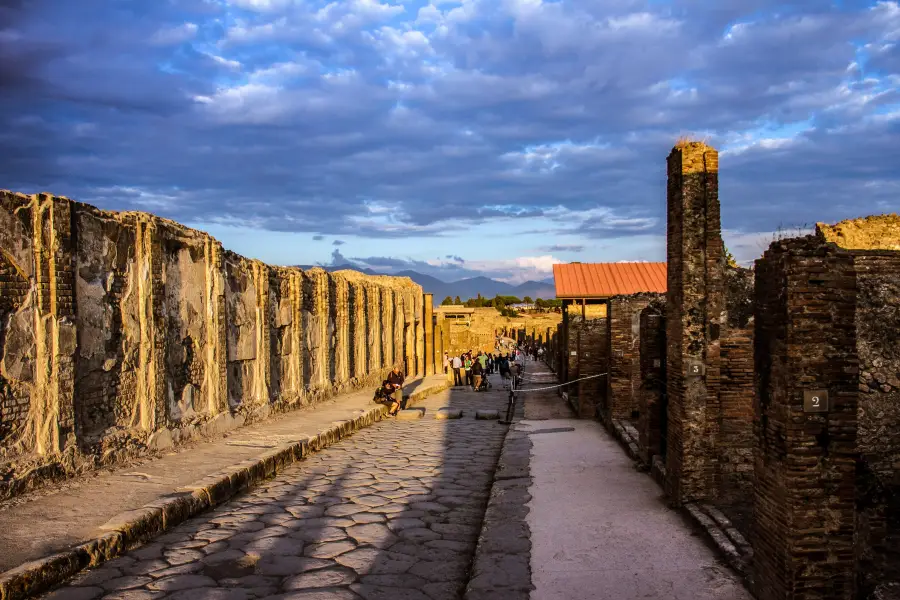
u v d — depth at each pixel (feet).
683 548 24.38
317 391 68.74
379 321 96.99
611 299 52.60
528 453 44.04
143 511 26.50
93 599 20.38
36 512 26.02
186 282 43.21
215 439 44.32
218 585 21.91
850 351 17.42
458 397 91.40
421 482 38.09
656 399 36.88
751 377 31.30
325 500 33.53
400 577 23.20
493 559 23.71
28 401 29.04
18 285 28.55
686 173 29.30
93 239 33.55
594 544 25.09
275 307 59.36
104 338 34.42
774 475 18.24
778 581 17.89
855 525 17.95
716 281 29.12
